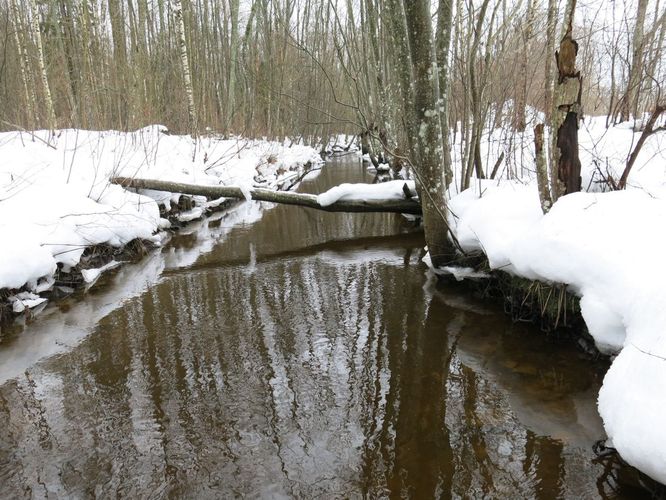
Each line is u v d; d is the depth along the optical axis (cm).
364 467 266
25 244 501
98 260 625
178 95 1421
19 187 627
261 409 321
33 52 1184
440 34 568
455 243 537
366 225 894
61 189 650
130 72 1067
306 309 493
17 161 718
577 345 392
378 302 506
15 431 304
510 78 686
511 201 496
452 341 411
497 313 467
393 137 1138
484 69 625
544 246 384
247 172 1235
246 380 357
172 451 282
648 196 379
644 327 261
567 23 379
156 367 379
